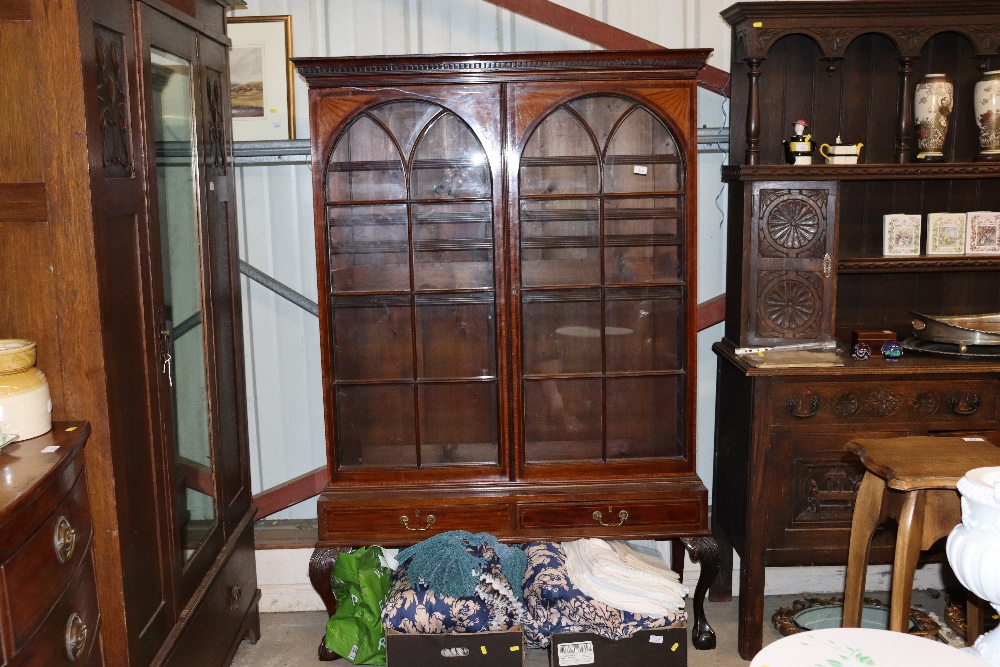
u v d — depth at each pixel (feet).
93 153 5.49
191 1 7.63
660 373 8.86
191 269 7.61
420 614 8.13
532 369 8.92
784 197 8.94
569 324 8.86
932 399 8.60
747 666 8.91
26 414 5.30
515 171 8.45
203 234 7.78
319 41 9.88
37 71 5.32
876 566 10.34
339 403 8.97
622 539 8.84
